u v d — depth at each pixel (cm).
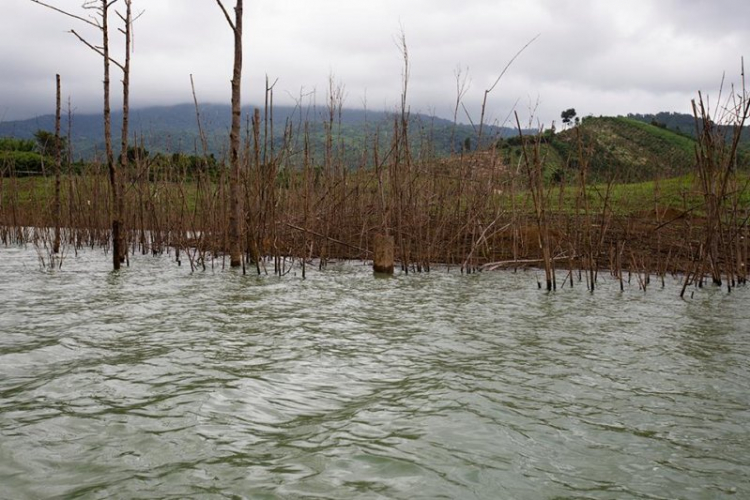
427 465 398
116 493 349
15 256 1794
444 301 1086
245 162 1512
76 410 485
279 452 414
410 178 1645
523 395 551
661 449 435
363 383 578
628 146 5150
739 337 810
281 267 1595
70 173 2117
